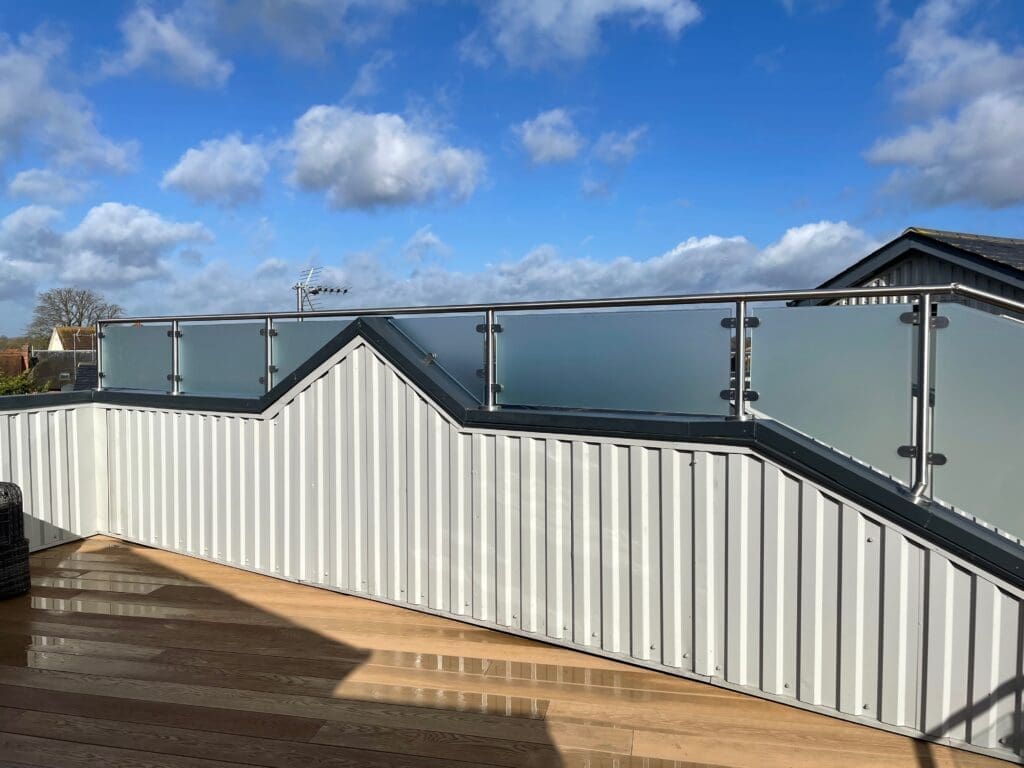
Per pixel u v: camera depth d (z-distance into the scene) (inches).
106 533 233.6
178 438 211.9
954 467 109.8
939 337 110.0
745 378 126.1
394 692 126.2
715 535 126.3
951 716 106.3
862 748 106.8
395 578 169.3
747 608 123.5
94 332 236.2
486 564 154.9
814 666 117.3
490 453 152.8
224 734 112.0
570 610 143.9
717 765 102.9
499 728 113.7
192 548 210.5
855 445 117.2
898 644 109.8
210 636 152.1
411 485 165.5
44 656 141.7
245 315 194.1
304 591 181.6
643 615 135.0
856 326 116.4
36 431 215.0
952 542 104.1
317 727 114.1
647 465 133.1
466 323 159.2
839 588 114.6
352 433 174.9
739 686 124.9
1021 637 100.3
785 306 122.7
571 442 142.0
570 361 145.7
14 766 103.0
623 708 120.0
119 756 105.6
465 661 139.3
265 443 191.8
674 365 133.6
